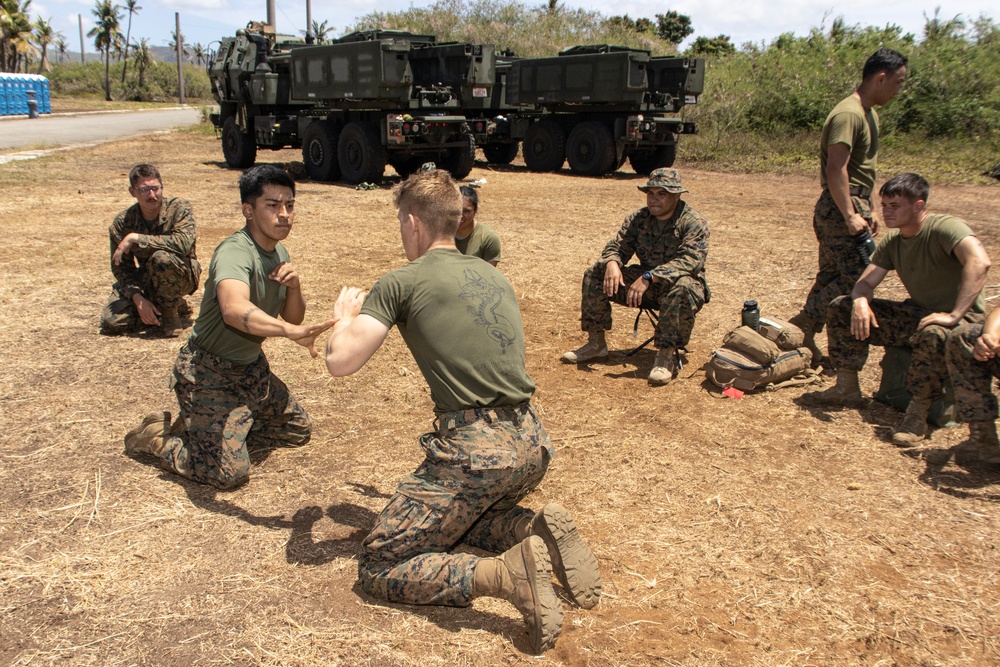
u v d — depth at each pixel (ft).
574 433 13.14
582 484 11.41
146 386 14.69
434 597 8.02
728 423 13.57
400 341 17.57
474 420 7.95
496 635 8.19
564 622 8.44
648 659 7.91
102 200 35.86
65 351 16.38
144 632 8.09
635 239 16.16
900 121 61.98
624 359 16.96
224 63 52.13
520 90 54.54
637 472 11.76
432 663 7.77
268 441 12.34
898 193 12.78
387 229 30.89
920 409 12.73
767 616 8.62
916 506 10.82
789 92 66.64
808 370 15.49
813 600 8.88
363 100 42.98
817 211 15.81
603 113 52.80
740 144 62.64
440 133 44.88
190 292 17.74
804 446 12.67
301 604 8.61
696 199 41.34
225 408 11.02
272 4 73.77
